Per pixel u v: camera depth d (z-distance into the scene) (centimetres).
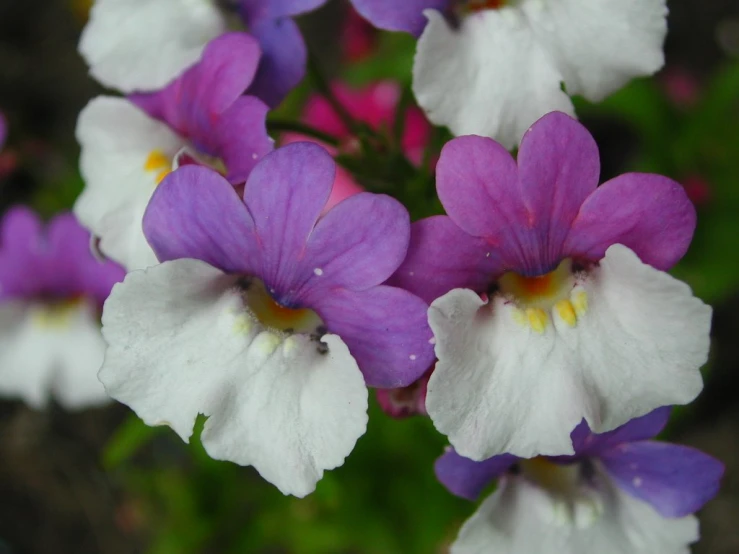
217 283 8
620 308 8
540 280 8
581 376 8
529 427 8
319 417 8
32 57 20
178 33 9
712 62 18
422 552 13
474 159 7
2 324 13
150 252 8
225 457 8
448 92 8
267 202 7
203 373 8
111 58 9
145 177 9
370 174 10
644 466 9
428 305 7
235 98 8
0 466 18
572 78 8
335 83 14
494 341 8
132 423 12
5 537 18
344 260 7
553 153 7
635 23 8
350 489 13
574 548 9
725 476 16
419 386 8
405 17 8
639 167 15
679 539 9
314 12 19
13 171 18
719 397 16
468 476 8
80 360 13
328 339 8
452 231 7
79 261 12
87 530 18
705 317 7
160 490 16
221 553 15
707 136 15
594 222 8
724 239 14
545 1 8
